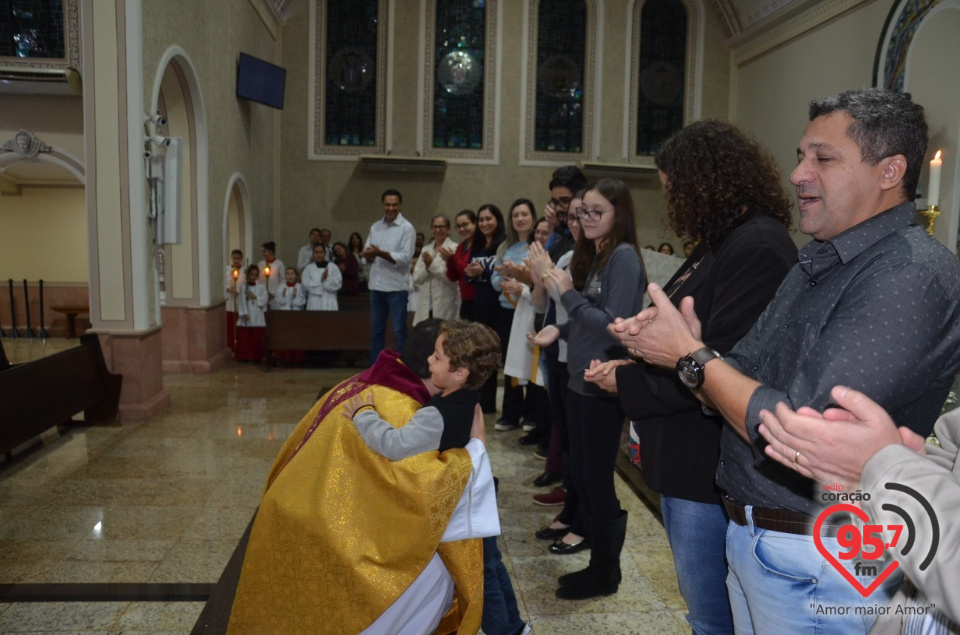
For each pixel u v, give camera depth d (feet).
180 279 25.14
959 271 3.42
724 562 5.38
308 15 40.75
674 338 4.07
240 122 31.24
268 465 14.69
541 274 8.49
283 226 41.37
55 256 37.93
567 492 10.50
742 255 4.96
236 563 8.93
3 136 26.61
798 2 34.83
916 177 3.66
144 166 18.22
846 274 3.63
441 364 6.25
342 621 5.89
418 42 41.32
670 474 5.38
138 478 13.82
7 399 13.26
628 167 41.50
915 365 3.27
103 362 17.71
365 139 41.78
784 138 37.19
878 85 29.37
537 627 8.21
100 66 17.67
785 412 3.07
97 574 9.75
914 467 2.74
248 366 27.09
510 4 41.60
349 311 26.43
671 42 42.91
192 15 23.36
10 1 24.29
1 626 8.39
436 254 19.94
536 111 42.52
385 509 5.88
